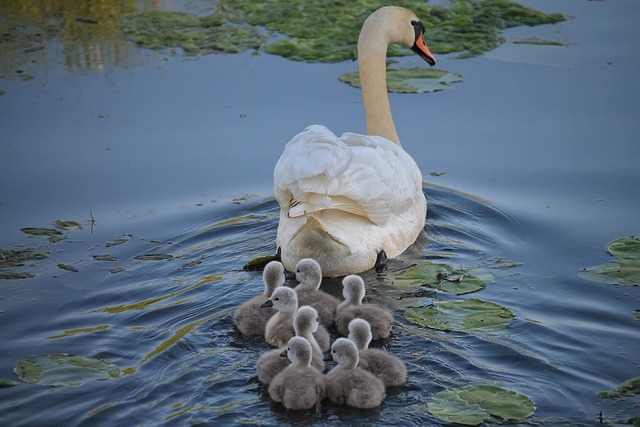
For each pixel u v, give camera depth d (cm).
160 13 2075
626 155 1476
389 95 1678
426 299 1122
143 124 1591
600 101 1628
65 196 1404
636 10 2016
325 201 1079
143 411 894
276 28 2002
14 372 971
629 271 1173
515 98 1655
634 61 1761
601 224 1308
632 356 982
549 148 1507
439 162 1492
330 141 1121
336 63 1819
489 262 1220
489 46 1869
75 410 898
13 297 1138
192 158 1502
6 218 1343
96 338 1041
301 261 1130
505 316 1066
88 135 1559
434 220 1345
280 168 1120
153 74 1769
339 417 880
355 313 1057
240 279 1175
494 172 1460
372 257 1191
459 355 982
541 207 1363
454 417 872
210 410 892
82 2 2130
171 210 1374
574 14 2012
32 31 1964
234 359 990
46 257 1242
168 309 1102
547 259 1224
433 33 1948
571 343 1006
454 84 1719
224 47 1886
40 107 1644
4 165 1474
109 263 1227
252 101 1666
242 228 1322
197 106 1648
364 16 2059
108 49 1875
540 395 912
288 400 888
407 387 927
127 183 1441
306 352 938
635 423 862
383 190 1164
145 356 999
